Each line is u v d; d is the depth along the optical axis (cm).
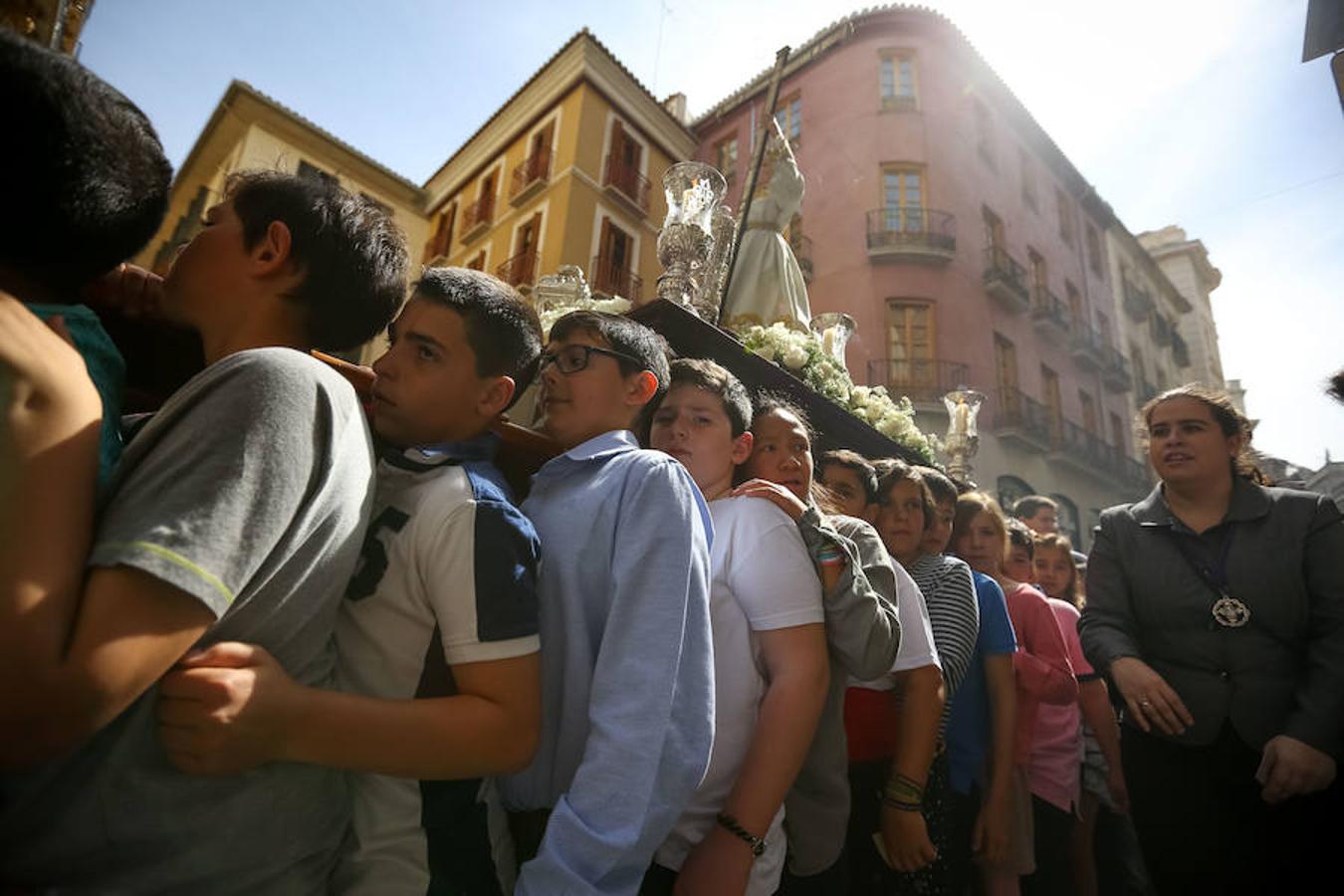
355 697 75
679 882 108
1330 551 187
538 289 331
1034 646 258
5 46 63
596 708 92
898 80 1494
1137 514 225
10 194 62
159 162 74
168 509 61
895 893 177
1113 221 2023
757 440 183
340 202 97
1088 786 306
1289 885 177
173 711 65
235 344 90
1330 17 299
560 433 130
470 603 86
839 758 147
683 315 234
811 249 1441
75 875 62
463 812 91
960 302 1366
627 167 1473
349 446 82
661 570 100
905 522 233
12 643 51
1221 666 195
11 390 55
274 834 73
